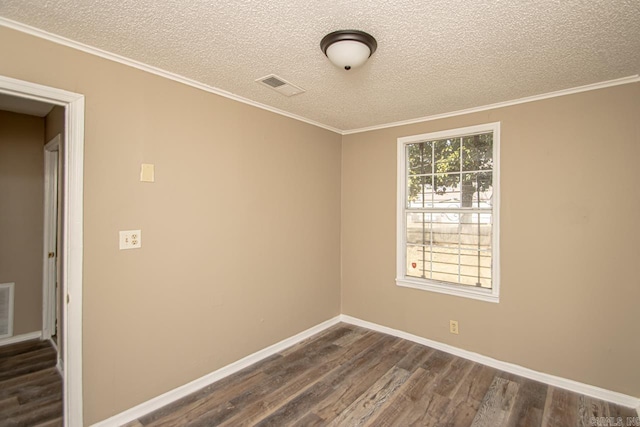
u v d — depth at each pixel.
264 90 2.60
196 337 2.48
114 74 2.03
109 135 2.02
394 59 2.02
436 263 3.28
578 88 2.47
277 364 2.88
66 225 1.90
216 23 1.66
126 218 2.10
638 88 2.27
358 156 3.80
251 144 2.87
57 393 2.45
